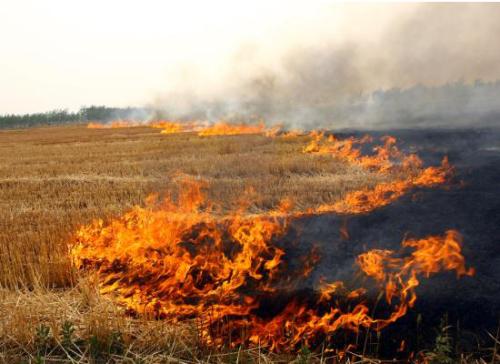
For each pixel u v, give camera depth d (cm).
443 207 713
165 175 1438
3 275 576
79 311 493
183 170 1509
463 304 435
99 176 1459
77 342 434
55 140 3878
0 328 447
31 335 436
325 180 1182
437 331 398
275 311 479
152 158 1938
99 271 598
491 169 1060
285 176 1305
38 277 562
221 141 2512
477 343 398
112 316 479
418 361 392
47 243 697
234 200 1003
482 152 1446
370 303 460
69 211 946
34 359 402
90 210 937
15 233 776
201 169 1491
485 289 451
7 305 498
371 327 431
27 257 616
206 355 412
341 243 620
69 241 693
